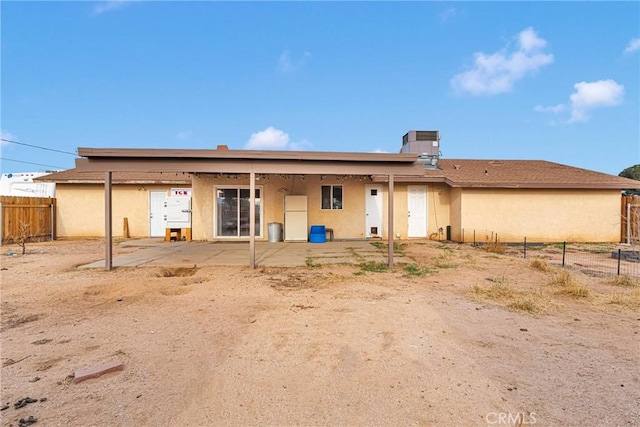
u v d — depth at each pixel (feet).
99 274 25.64
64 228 53.57
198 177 48.73
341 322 15.38
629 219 45.11
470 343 13.12
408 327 14.78
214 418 8.56
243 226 49.32
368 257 33.88
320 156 27.50
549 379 10.43
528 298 18.90
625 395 9.55
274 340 13.39
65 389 9.86
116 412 8.77
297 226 47.85
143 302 18.62
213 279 24.38
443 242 47.80
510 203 46.26
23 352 12.26
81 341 13.26
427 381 10.34
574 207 46.37
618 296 18.93
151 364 11.41
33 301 18.63
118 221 54.24
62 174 56.29
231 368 11.16
